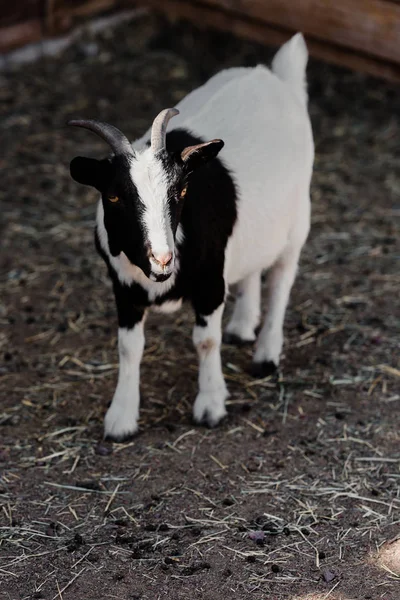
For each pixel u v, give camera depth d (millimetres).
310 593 4461
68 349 6629
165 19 11844
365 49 9531
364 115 10211
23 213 8438
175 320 6969
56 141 9625
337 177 9086
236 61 11258
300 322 6969
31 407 5988
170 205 4633
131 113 10203
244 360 6547
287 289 6344
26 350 6613
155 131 4723
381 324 6922
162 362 6488
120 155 4684
